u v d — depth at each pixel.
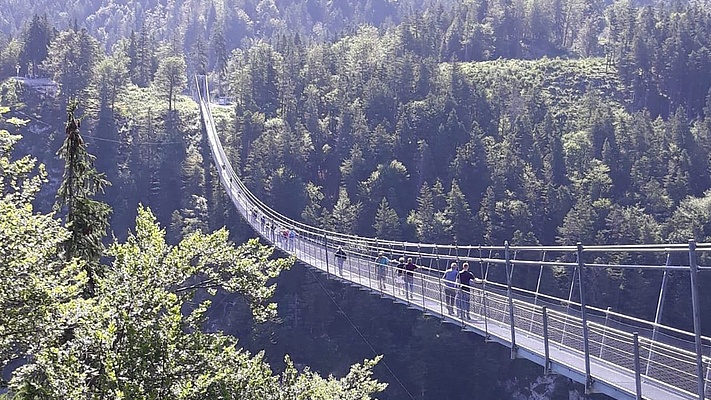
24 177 11.84
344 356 57.50
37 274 11.01
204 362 10.90
